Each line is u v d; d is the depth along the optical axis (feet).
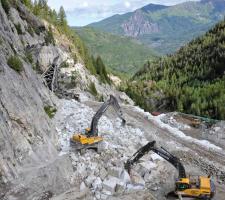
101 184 104.27
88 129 126.11
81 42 429.38
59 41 355.97
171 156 108.78
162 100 538.47
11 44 138.21
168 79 623.77
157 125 195.52
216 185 122.11
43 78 180.45
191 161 143.95
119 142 143.95
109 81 468.34
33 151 100.37
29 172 91.30
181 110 468.75
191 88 524.52
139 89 581.94
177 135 179.73
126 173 110.73
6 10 184.34
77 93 248.52
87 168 110.32
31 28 218.38
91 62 425.69
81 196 96.22
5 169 84.74
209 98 450.71
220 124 208.13
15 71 117.29
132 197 101.35
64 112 165.37
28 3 329.93
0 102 94.68
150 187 113.29
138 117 207.31
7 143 88.33
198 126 215.92
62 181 98.02
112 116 190.70
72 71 310.04
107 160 118.52
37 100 126.00
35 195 87.10
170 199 107.55
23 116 102.78
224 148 178.81
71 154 114.42
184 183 104.42
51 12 401.08
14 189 83.66
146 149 112.57
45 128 118.93
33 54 198.90
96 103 228.84
